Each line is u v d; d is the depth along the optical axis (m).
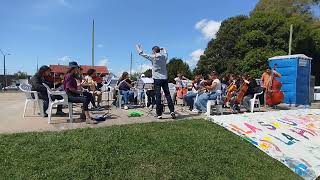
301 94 14.69
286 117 10.32
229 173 6.50
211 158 6.89
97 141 6.85
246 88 11.48
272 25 33.59
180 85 14.28
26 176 5.61
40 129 7.84
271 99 12.75
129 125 8.14
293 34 34.03
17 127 8.10
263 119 9.70
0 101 17.52
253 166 6.95
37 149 6.40
